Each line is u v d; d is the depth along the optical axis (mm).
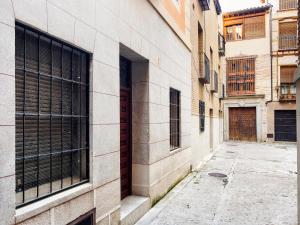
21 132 2586
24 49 2551
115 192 3932
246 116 21156
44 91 2881
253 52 20859
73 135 3289
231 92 21453
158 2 5680
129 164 5340
